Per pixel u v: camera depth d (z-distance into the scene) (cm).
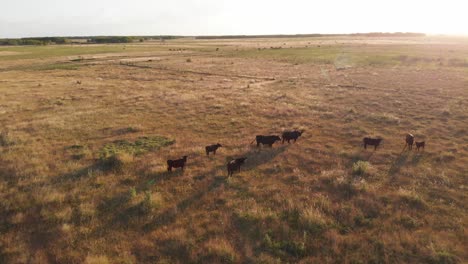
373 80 4141
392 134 2020
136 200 1186
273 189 1284
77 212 1116
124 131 2133
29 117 2514
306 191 1264
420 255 881
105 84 4269
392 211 1112
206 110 2702
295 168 1498
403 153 1689
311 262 869
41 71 5669
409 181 1354
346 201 1177
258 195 1238
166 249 920
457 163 1545
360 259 875
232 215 1093
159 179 1388
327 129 2142
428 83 3812
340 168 1487
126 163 1549
